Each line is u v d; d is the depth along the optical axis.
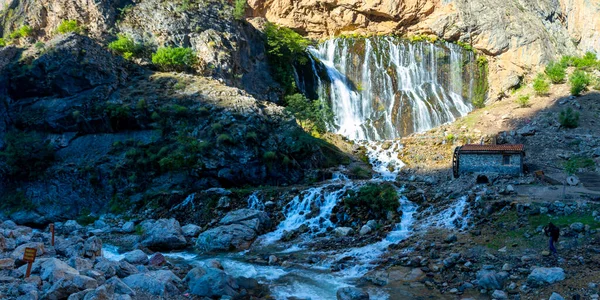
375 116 60.78
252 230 31.08
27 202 40.34
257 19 66.56
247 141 41.72
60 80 46.16
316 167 44.44
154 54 52.38
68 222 36.31
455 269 22.23
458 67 65.00
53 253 24.72
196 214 35.91
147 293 19.58
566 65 62.88
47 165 42.22
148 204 38.31
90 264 21.97
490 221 27.02
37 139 43.62
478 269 21.84
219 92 46.69
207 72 52.03
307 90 61.97
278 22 72.38
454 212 29.48
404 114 59.81
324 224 31.75
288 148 43.62
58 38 49.12
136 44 52.81
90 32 53.50
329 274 23.44
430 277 21.80
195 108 44.47
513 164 35.62
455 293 19.98
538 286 19.41
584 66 63.50
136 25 55.53
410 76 63.25
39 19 56.34
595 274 19.38
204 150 40.97
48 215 39.00
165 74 50.28
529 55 63.88
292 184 41.47
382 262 24.27
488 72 66.00
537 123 51.34
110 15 55.31
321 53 67.00
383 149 51.22
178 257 27.66
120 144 42.59
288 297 20.38
